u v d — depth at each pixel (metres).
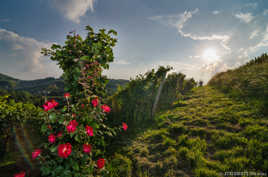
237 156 2.58
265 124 3.34
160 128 4.68
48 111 1.75
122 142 4.23
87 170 1.88
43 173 1.68
